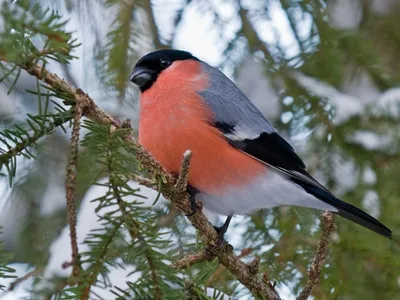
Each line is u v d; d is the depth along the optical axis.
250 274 5.84
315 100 8.82
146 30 8.55
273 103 9.01
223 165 6.81
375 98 9.00
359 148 8.70
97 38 8.48
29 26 4.55
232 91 7.40
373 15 9.84
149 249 4.48
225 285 6.85
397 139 8.73
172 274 4.50
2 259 4.57
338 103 8.82
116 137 4.65
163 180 5.34
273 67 8.84
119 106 8.56
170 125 6.80
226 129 6.95
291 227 7.70
